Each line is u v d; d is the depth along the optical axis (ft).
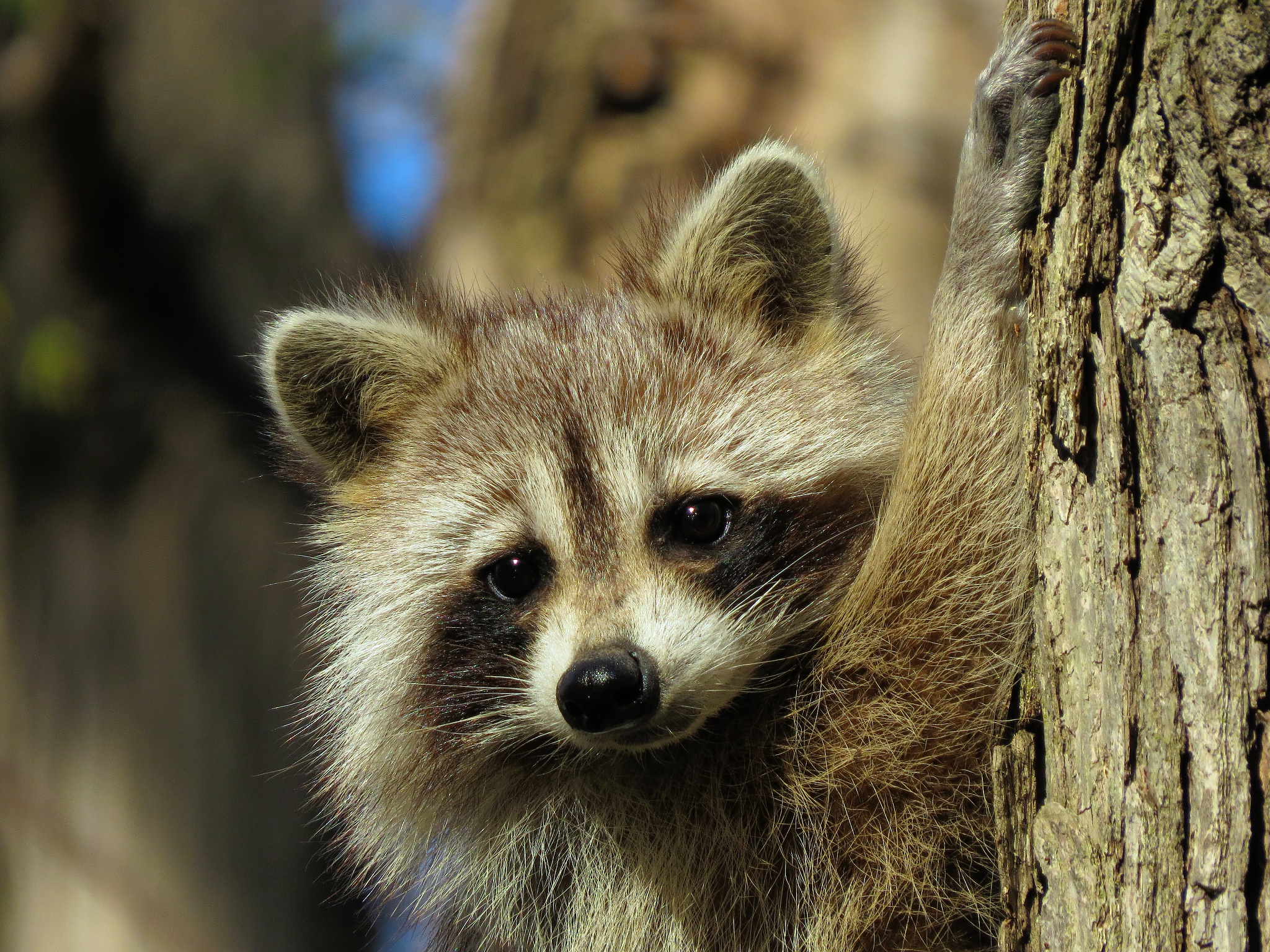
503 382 26.86
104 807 56.13
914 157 45.80
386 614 26.76
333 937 58.54
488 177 51.88
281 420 28.09
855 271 27.17
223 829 57.67
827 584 24.54
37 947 52.85
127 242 66.69
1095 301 16.93
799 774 23.56
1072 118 17.56
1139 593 16.17
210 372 67.10
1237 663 15.02
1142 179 16.14
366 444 28.40
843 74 47.11
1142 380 16.06
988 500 22.15
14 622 58.95
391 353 27.84
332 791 27.86
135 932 53.26
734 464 24.80
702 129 47.83
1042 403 17.76
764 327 26.99
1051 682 17.56
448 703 26.13
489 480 25.82
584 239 49.88
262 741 60.03
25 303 63.77
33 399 61.62
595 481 24.93
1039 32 21.81
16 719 57.16
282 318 27.81
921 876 22.09
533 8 50.37
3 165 65.31
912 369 27.35
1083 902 16.42
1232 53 14.89
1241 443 15.12
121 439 63.00
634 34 48.60
